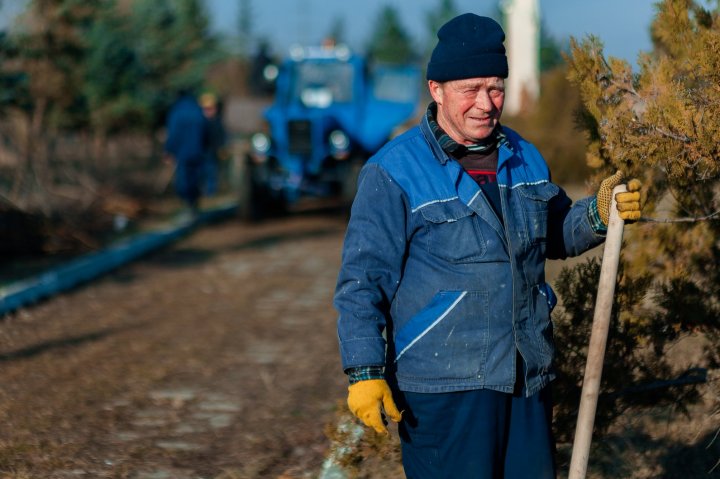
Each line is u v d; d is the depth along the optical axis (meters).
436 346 2.69
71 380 6.09
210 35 24.59
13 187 11.57
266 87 15.38
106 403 5.62
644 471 3.91
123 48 16.28
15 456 4.70
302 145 14.40
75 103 13.52
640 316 3.57
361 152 14.81
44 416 5.35
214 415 5.41
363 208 2.75
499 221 2.72
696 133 3.20
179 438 5.02
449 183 2.72
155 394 5.80
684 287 3.55
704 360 3.70
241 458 4.70
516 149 2.89
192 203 14.61
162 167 17.39
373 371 2.66
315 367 6.36
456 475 2.72
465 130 2.74
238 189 14.22
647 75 3.43
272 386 5.94
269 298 8.77
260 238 12.88
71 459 4.68
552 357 2.80
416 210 2.71
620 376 3.57
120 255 10.91
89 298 8.80
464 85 2.70
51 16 11.49
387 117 14.89
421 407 2.73
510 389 2.68
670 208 3.68
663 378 3.62
